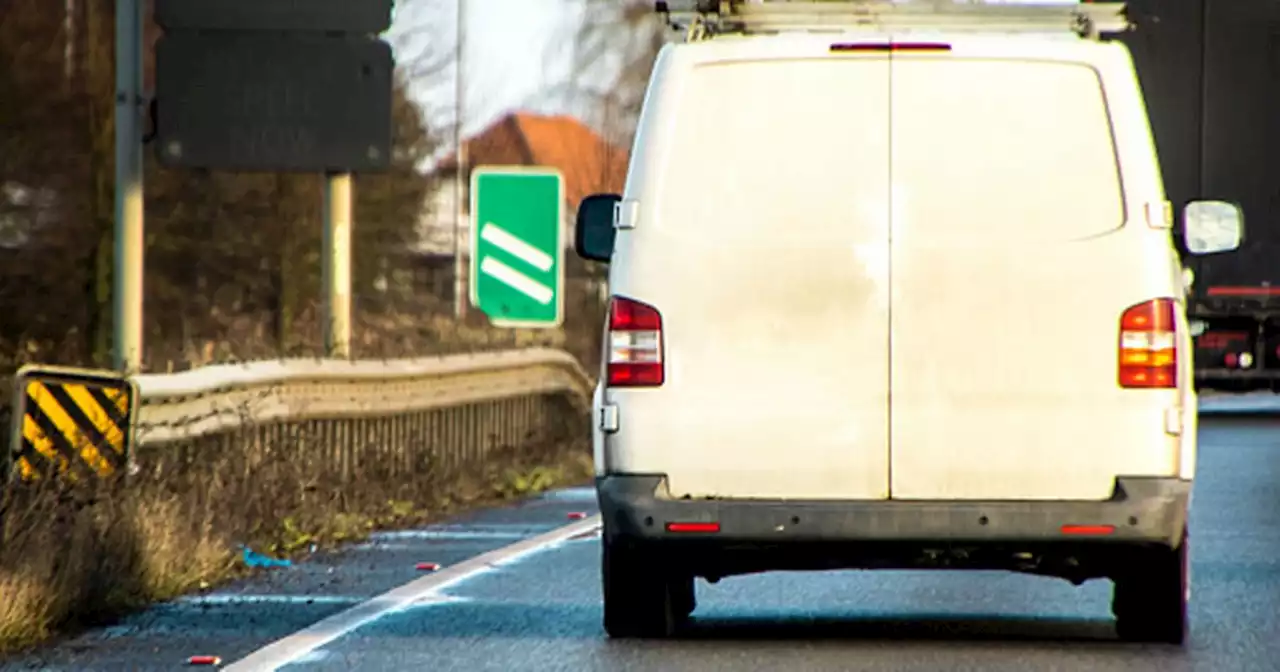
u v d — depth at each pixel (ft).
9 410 194.08
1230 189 386.73
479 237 294.66
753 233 132.16
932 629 146.20
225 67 230.89
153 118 230.68
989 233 131.23
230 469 201.36
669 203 133.08
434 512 240.12
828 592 166.81
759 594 165.58
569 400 339.98
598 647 137.90
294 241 344.90
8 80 350.02
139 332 228.02
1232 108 385.09
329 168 231.30
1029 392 130.82
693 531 131.75
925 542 131.13
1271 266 396.57
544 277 293.23
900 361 131.23
